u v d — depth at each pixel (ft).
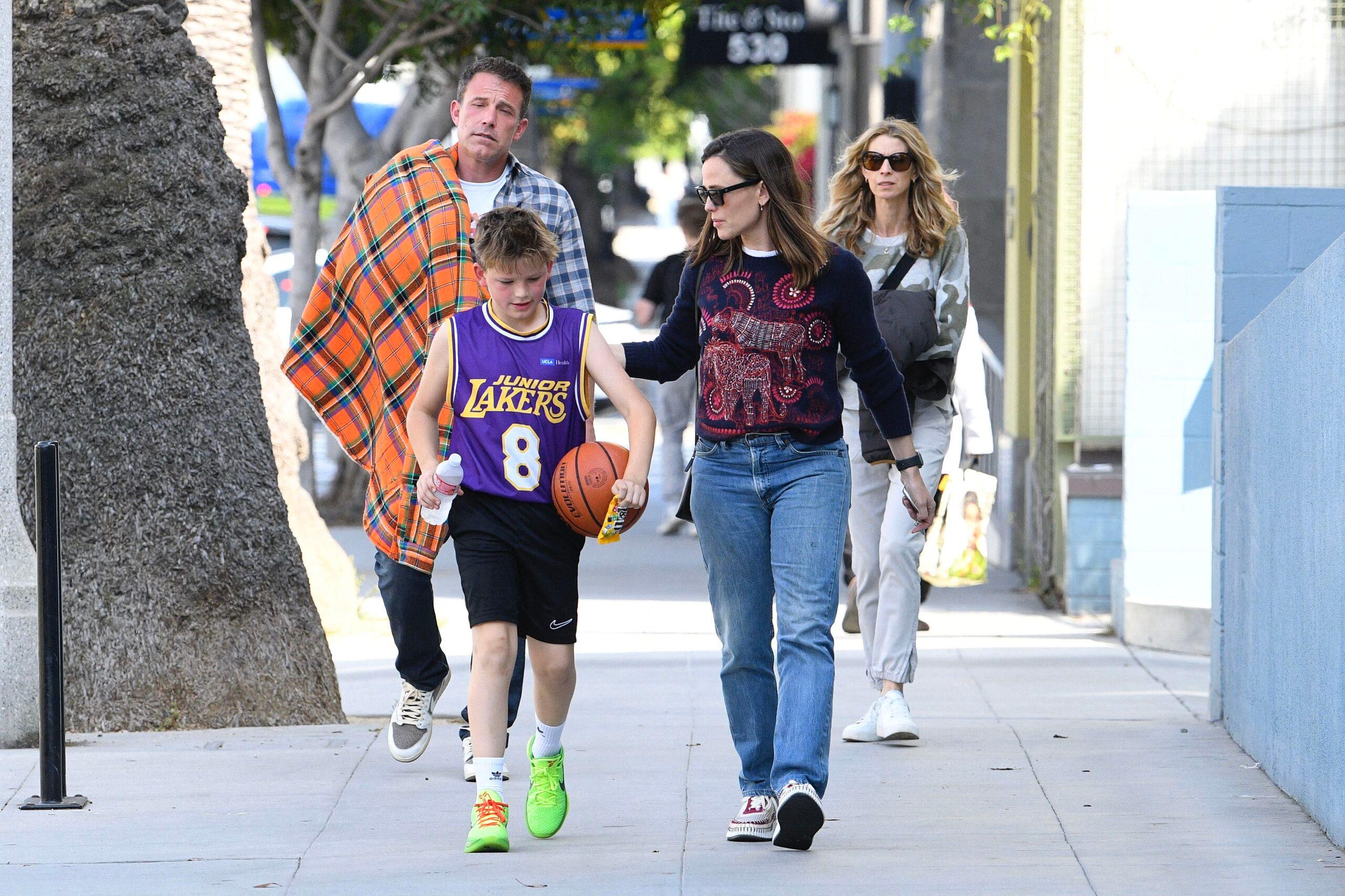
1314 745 60.18
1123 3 113.29
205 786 66.28
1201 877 53.88
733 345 55.47
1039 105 127.03
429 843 58.13
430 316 66.54
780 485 55.83
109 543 79.10
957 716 81.15
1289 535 63.77
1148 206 103.35
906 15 138.21
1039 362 126.93
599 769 69.67
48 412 79.66
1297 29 112.57
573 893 52.08
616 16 181.16
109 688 77.97
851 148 74.08
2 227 74.18
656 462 231.30
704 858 56.03
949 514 82.23
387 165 68.69
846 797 64.95
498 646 56.08
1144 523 104.01
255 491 81.30
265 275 121.29
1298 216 79.97
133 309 80.28
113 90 81.05
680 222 150.30
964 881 53.31
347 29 183.11
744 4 208.03
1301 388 61.57
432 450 56.65
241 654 79.71
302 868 55.16
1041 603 121.29
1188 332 103.24
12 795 65.05
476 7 156.04
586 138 498.28
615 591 128.98
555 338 56.29
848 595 104.94
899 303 71.87
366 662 103.24
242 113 119.44
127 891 52.75
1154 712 82.28
